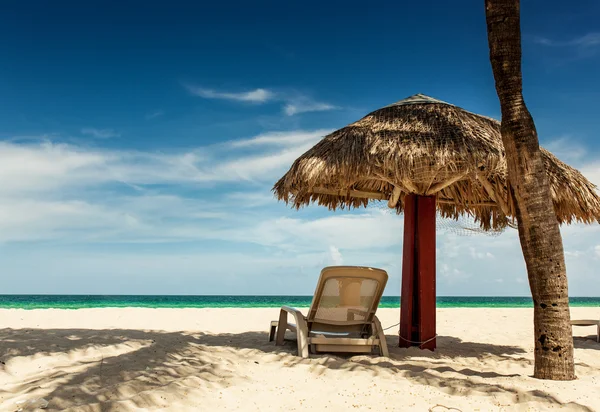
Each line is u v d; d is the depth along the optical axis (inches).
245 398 155.6
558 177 241.3
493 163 221.0
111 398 145.6
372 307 242.2
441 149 224.2
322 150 253.4
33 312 414.9
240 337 293.7
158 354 210.5
